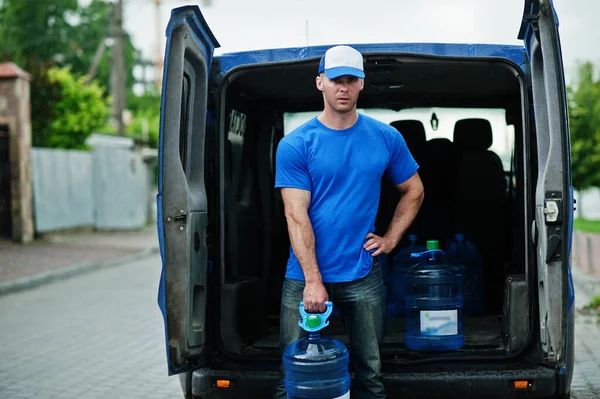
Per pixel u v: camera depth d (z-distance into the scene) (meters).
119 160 22.55
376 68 4.57
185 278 3.73
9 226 17.98
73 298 10.98
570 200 3.57
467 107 5.52
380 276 3.96
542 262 3.68
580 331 8.17
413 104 5.54
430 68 4.56
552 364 3.71
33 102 21.98
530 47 3.88
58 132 23.89
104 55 49.22
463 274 5.08
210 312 4.18
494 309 5.44
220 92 4.15
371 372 3.87
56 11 48.53
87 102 24.89
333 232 3.78
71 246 17.75
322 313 3.71
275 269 5.59
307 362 3.64
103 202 22.12
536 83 3.82
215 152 4.16
